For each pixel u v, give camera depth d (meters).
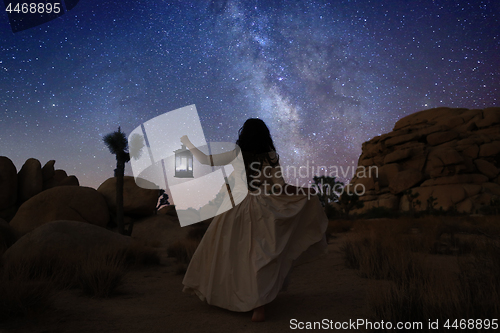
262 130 2.94
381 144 69.25
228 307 2.69
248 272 2.68
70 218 14.88
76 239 5.61
